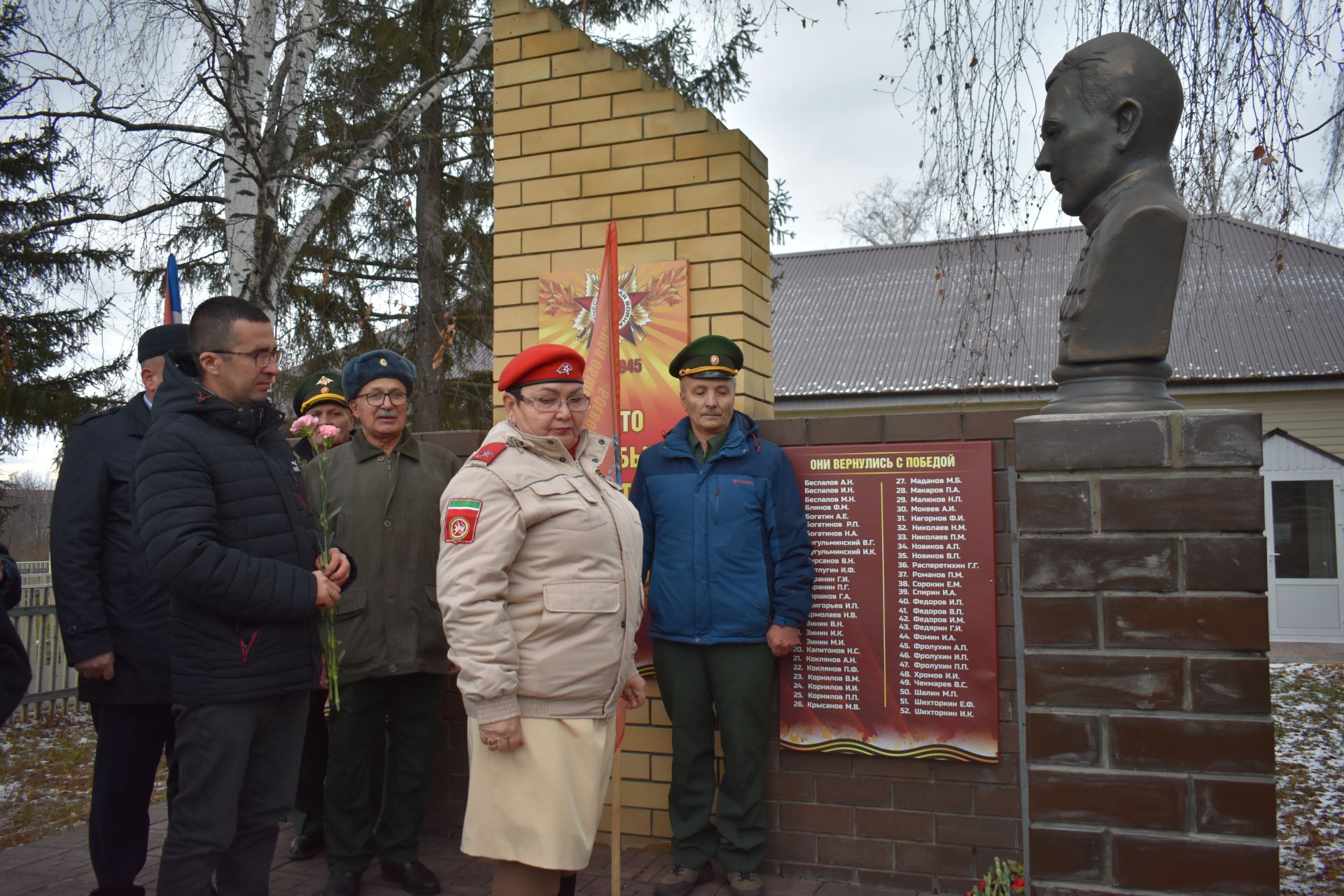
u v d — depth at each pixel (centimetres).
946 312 1709
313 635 272
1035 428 233
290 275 779
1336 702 832
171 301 353
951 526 351
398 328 920
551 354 267
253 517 265
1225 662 218
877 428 361
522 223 438
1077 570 228
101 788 312
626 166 419
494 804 252
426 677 366
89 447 313
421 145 834
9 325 994
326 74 763
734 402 393
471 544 249
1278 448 1302
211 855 251
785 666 366
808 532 360
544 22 438
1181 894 217
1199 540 221
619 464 321
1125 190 245
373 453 370
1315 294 1478
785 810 365
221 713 253
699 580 345
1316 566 1284
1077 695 226
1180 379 1395
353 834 350
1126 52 246
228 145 651
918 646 352
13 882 367
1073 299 251
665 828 385
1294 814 498
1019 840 339
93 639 301
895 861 351
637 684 292
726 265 399
